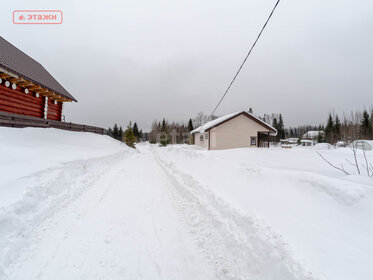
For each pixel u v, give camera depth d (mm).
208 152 8266
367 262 1718
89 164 7188
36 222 3113
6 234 2555
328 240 2070
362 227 2123
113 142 18031
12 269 2215
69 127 14156
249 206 3094
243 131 17188
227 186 4082
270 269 1985
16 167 4438
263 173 3951
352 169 4043
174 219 3549
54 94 12188
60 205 3865
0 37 11273
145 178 6824
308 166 4598
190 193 4531
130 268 2309
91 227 3182
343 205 2502
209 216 3314
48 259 2398
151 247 2713
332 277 1631
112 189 5297
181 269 2314
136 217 3594
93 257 2467
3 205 2848
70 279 2105
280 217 2625
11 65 8523
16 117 9023
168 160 10141
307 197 2867
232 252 2443
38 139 8492
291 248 2023
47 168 4840
